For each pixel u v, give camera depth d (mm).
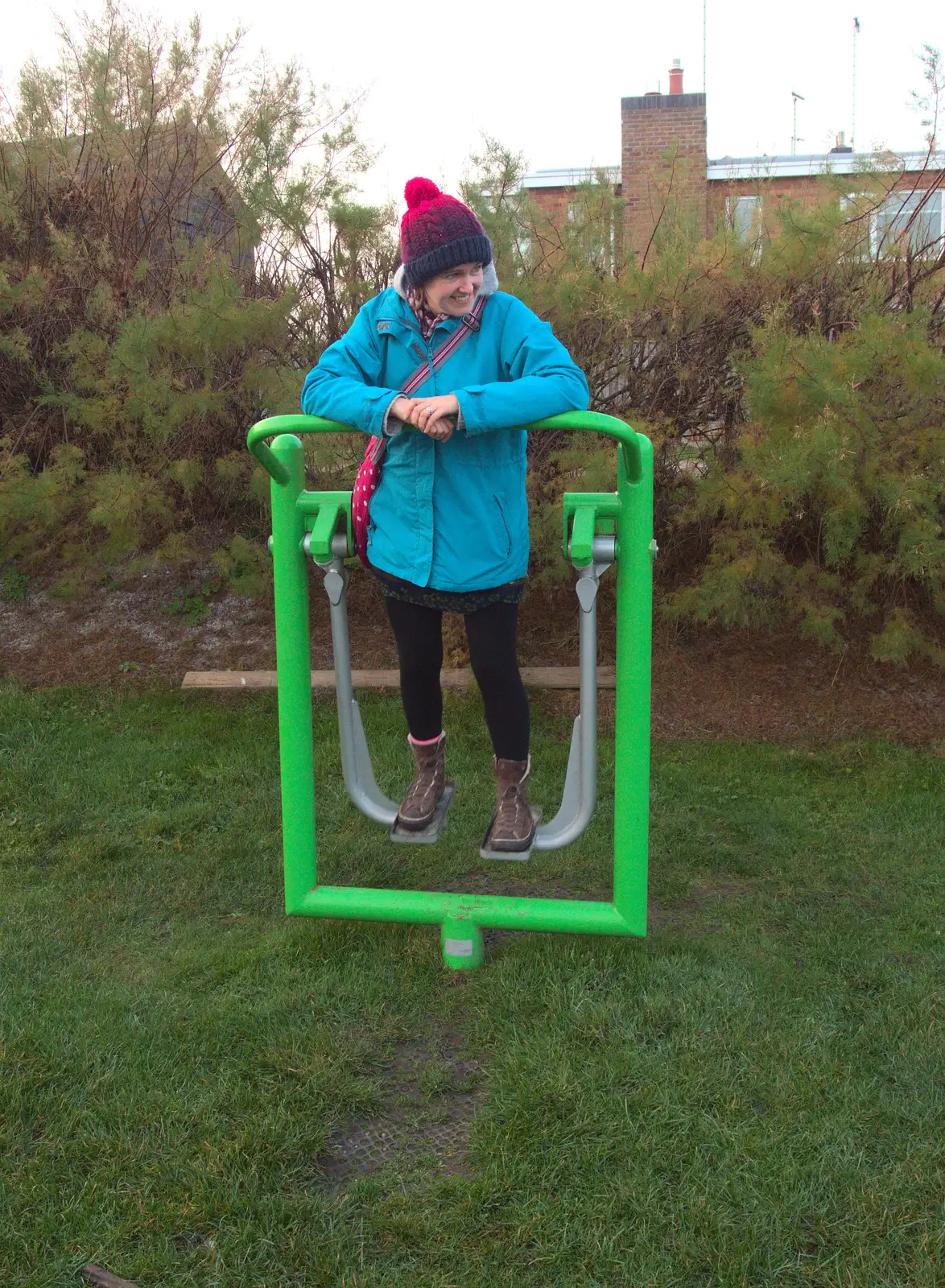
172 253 5754
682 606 4758
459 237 2199
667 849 3531
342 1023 2537
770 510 4395
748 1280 1822
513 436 2361
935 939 2926
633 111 14539
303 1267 1862
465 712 4684
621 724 2527
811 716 4727
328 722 4664
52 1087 2285
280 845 3566
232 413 5449
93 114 5871
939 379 4277
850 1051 2406
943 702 4770
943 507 4559
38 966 2809
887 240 4949
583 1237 1908
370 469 2414
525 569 2461
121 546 5109
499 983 2674
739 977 2715
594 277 4895
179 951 2889
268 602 5766
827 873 3344
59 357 5609
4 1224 1938
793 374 4152
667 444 4992
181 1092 2281
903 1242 1889
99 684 5227
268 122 5504
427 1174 2078
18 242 5805
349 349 2377
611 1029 2482
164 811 3842
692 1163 2064
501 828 2566
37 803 3896
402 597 2457
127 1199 1997
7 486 5137
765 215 5027
